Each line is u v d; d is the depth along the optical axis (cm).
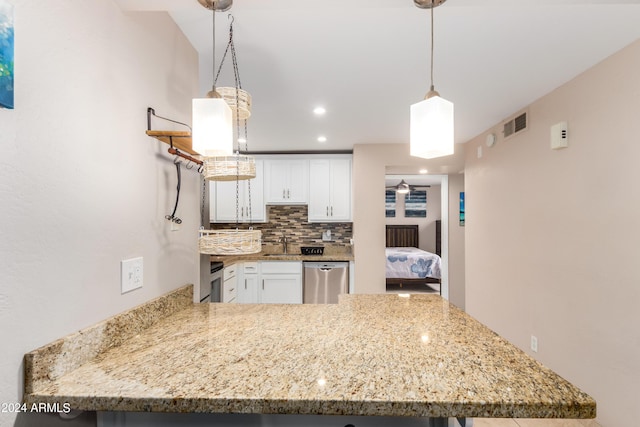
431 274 591
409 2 115
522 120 262
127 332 105
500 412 69
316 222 459
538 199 244
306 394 72
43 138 78
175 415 89
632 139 167
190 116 166
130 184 113
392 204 757
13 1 70
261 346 99
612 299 178
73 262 87
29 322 74
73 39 87
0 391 68
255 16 145
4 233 69
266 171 436
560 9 141
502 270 296
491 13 144
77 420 83
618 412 173
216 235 127
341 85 222
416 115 111
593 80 193
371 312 135
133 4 106
